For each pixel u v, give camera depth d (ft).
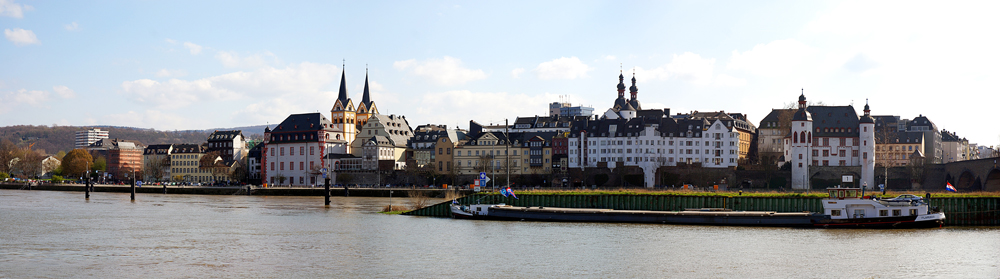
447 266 249.55
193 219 410.52
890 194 425.28
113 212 465.47
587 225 364.79
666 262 257.75
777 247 289.74
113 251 281.13
